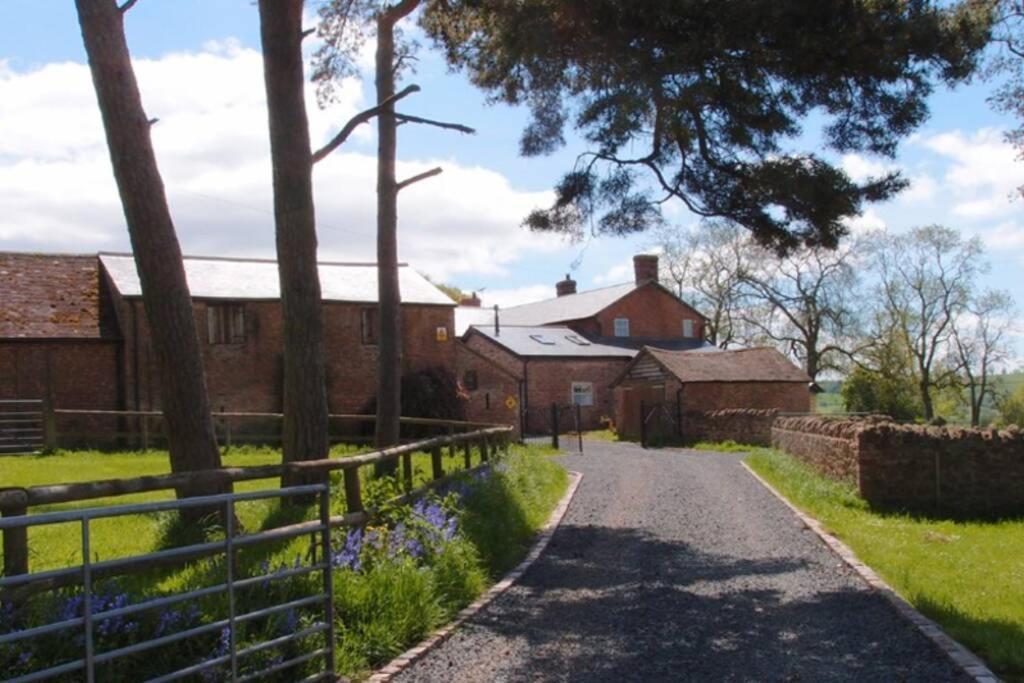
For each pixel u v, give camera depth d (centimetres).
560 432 4566
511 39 1177
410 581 771
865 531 1323
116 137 1013
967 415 5994
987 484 1534
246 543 560
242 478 685
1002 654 677
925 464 1551
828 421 1889
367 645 678
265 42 1216
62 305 2989
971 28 1107
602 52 1111
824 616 830
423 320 3597
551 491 1727
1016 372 5688
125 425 2867
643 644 745
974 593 894
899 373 5706
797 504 1623
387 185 1703
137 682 513
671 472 2222
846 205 1103
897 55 1026
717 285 6462
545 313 5856
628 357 4819
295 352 1223
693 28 1046
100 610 534
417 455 2152
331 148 1286
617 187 1273
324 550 640
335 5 1706
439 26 1641
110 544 967
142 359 2928
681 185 1248
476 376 4478
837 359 6041
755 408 3891
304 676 613
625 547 1210
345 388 3384
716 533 1324
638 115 1152
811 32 1011
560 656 710
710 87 1078
